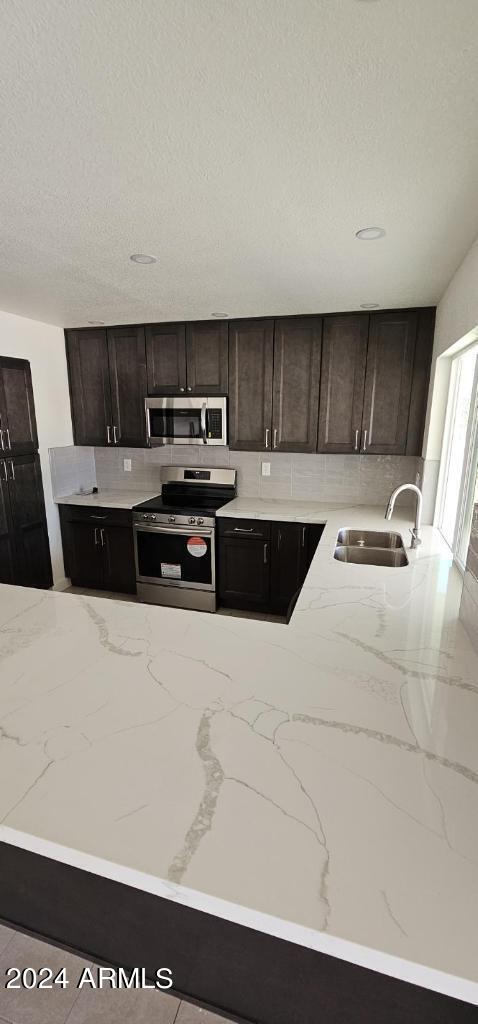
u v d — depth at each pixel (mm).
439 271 2164
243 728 969
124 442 3775
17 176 1314
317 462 3670
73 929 917
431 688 1124
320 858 692
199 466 3979
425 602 1665
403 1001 728
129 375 3637
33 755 896
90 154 1203
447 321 2416
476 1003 557
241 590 3535
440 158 1211
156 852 703
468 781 835
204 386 3475
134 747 915
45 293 2598
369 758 887
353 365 3145
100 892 867
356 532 2838
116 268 2146
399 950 578
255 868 678
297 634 1401
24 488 3383
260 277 2289
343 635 1397
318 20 782
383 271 2178
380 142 1143
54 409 3674
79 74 913
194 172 1295
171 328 3449
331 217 1582
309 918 613
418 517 2363
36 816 766
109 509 3713
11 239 1788
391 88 944
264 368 3322
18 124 1070
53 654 1273
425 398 3053
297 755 893
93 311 3070
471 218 1562
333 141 1142
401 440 3154
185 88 949
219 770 856
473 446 2043
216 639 1362
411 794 805
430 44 826
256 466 3838
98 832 736
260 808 777
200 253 1941
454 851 704
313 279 2312
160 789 816
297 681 1145
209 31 809
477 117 1035
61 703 1055
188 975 851
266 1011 818
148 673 1178
